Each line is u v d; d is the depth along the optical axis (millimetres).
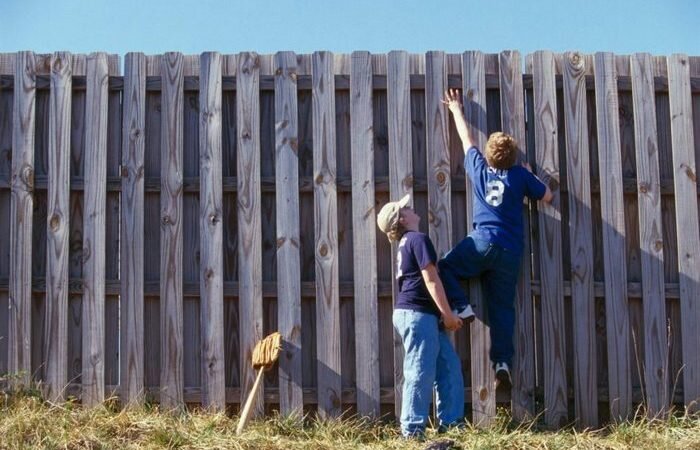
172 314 5910
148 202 6047
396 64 6078
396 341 5922
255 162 6000
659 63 6160
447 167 6023
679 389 5969
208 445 5328
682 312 5973
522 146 6027
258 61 6090
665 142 6152
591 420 5875
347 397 5902
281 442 5449
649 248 6004
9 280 5895
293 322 5922
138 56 6070
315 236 5973
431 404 5945
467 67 6086
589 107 6168
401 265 5684
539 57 6086
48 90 6094
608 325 5949
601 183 6020
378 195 6059
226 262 6043
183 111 6070
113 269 5992
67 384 5859
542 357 5953
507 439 5473
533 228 6039
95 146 6000
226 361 5973
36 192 6027
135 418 5652
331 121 6035
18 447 5082
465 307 5742
